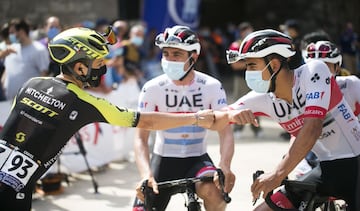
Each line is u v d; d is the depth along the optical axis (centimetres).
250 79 247
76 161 547
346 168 260
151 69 876
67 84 233
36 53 517
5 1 1114
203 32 1293
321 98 236
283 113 262
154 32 994
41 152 226
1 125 486
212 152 639
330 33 1476
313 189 252
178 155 311
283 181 255
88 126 560
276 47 239
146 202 269
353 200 258
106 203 456
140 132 302
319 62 246
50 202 460
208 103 308
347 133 258
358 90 304
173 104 306
